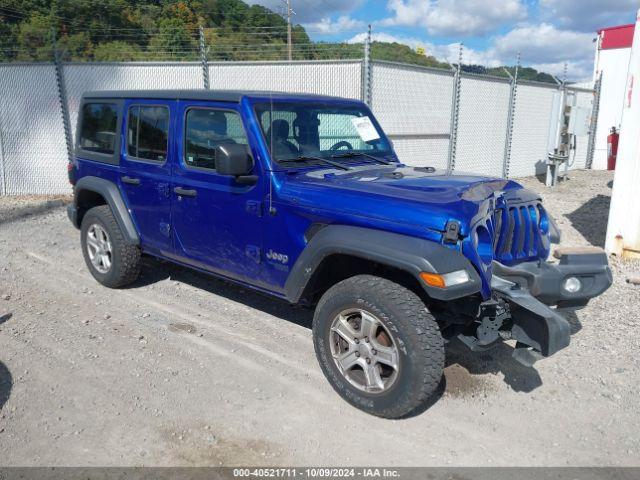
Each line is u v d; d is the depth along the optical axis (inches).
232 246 169.2
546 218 160.6
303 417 137.3
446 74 482.3
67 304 207.5
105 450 122.9
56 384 149.2
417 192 137.4
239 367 161.6
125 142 206.2
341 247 134.9
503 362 166.9
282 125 166.6
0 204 398.6
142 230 204.5
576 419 138.3
